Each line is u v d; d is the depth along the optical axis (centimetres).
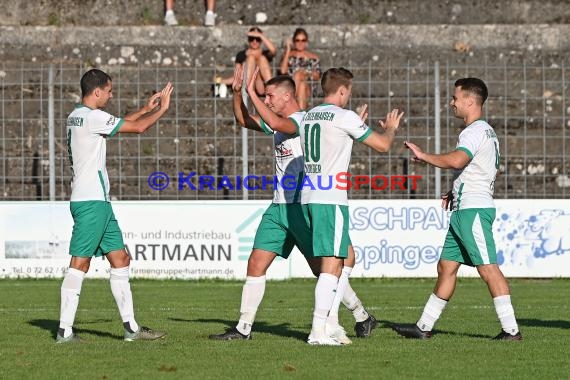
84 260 2622
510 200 4831
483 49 6272
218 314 3406
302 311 3528
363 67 5612
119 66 6122
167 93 2650
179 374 2114
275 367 2202
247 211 4803
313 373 2127
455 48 6253
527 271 4831
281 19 6381
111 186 5484
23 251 4794
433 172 5453
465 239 2652
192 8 6400
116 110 5672
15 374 2123
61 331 2617
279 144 2645
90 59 6206
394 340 2666
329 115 2492
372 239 4816
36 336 2766
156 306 3697
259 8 6391
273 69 5809
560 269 4841
